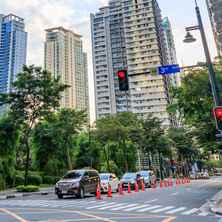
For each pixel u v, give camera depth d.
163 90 117.62
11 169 37.47
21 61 135.00
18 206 15.47
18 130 37.16
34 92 31.47
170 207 14.26
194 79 22.92
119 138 50.16
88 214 11.75
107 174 27.70
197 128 28.05
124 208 13.94
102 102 130.62
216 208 12.92
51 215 11.44
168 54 154.88
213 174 121.38
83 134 57.56
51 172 47.59
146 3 127.81
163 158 84.19
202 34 15.88
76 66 149.00
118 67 132.00
